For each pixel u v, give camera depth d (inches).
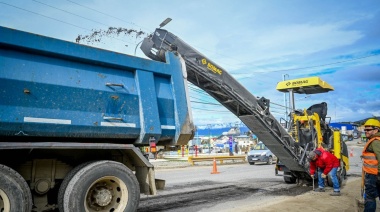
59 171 164.7
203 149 1523.1
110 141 182.5
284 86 403.5
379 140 165.8
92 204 157.6
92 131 159.3
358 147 1902.1
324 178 314.7
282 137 327.9
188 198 279.9
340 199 269.9
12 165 149.9
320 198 272.5
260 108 315.0
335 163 297.9
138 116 180.5
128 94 178.1
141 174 185.8
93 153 176.4
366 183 170.1
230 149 1175.0
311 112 375.2
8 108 132.5
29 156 155.5
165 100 199.5
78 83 157.8
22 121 135.3
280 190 334.0
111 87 171.6
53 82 148.4
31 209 146.2
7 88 133.6
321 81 382.6
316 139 358.3
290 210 220.8
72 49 158.4
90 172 152.4
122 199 164.2
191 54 271.0
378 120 172.7
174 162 847.1
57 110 147.2
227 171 589.6
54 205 162.9
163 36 261.6
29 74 141.9
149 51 257.4
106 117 164.4
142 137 179.6
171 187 351.9
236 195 299.7
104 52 171.5
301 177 369.4
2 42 135.6
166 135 197.0
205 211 225.8
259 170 610.5
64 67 155.9
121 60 178.9
